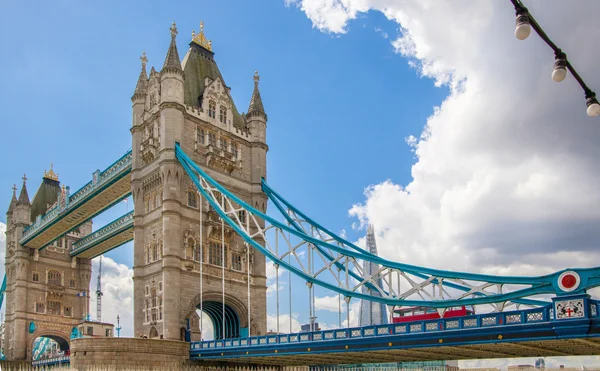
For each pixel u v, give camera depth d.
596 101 12.55
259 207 80.88
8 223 117.06
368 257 54.41
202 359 62.44
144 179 75.44
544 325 36.25
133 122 78.62
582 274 35.62
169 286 67.25
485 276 43.97
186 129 74.75
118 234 97.56
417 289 48.94
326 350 48.91
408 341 43.25
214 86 80.44
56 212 98.00
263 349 54.84
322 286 58.75
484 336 39.00
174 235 69.06
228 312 77.56
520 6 10.99
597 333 34.22
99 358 58.25
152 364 59.78
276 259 63.53
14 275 110.06
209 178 70.50
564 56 11.74
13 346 104.81
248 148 83.06
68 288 113.38
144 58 83.06
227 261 75.38
